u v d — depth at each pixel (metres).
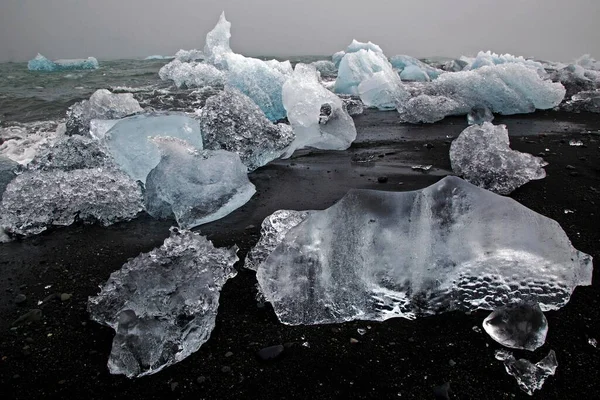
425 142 3.90
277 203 2.66
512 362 1.37
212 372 1.39
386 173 3.09
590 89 6.54
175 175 2.56
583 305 1.61
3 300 1.81
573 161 3.11
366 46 9.42
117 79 9.12
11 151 4.05
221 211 2.51
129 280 1.67
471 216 1.69
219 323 1.61
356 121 5.00
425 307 1.63
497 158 2.74
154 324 1.47
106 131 3.28
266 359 1.43
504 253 1.64
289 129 3.71
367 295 1.65
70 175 2.63
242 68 5.11
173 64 9.03
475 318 1.59
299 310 1.63
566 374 1.33
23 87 7.95
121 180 2.69
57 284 1.92
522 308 1.51
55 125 5.07
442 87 5.31
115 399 1.30
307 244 1.73
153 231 2.45
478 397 1.26
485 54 9.94
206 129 3.29
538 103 5.15
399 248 1.67
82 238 2.38
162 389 1.33
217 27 10.29
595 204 2.39
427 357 1.42
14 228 2.42
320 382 1.33
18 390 1.34
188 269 1.68
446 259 1.66
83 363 1.45
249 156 3.26
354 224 1.71
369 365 1.39
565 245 1.65
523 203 2.42
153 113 3.39
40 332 1.60
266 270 1.71
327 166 3.32
